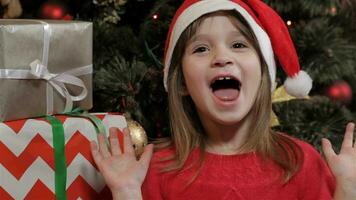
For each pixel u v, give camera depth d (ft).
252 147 3.61
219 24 3.49
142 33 4.13
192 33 3.52
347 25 4.86
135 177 3.29
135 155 3.46
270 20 3.60
